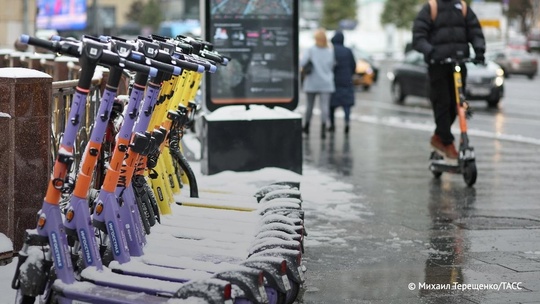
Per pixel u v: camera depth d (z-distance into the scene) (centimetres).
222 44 1262
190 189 828
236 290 521
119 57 515
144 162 670
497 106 2848
